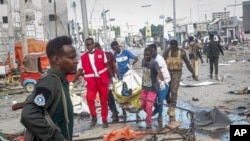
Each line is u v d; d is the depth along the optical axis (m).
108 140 7.30
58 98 2.95
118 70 10.03
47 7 46.44
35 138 2.88
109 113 10.72
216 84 15.41
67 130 3.04
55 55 3.04
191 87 14.99
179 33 69.12
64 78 3.07
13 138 7.27
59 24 45.94
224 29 68.31
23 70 17.77
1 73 21.70
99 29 66.31
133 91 9.10
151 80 8.32
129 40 91.06
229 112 9.55
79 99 10.70
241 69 21.97
